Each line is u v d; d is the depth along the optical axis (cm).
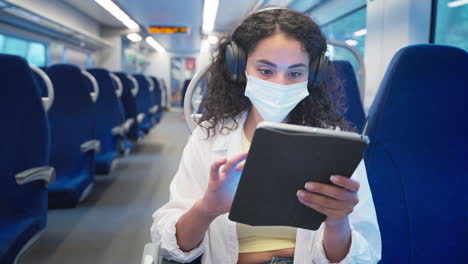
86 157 325
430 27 298
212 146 102
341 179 65
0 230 164
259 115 100
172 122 1059
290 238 99
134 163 508
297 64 85
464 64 109
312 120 107
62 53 780
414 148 110
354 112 173
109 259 235
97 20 1101
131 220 301
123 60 1291
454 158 111
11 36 567
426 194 111
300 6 541
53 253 240
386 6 333
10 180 172
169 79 1803
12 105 172
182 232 85
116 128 406
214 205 77
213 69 107
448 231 112
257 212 72
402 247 111
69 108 311
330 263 90
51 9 762
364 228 95
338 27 493
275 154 63
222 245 95
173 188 100
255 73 87
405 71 107
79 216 305
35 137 177
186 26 1171
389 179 109
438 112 109
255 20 87
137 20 1088
